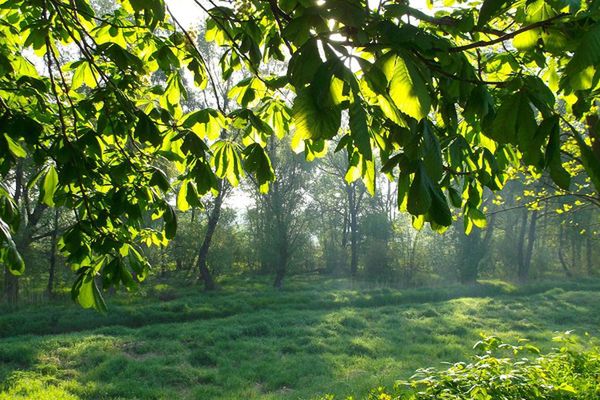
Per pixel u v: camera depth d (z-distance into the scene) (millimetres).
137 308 21812
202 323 20000
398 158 1327
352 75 1132
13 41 3812
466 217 2545
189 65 3158
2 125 2381
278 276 32781
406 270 35906
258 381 12766
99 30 3238
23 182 17672
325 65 1126
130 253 3166
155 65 3734
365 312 22188
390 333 18047
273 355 15109
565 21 1358
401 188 1310
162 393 11594
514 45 1618
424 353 15086
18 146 2613
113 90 2924
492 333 17688
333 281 35312
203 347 16203
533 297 26297
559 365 5129
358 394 10680
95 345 15633
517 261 39281
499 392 4164
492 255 40219
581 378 4766
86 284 2885
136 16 2094
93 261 3010
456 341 16719
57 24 3234
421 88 1138
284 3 1666
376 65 1176
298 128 1201
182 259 34406
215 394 11680
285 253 32875
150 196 3402
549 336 16750
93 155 3424
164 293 27781
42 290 25266
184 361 14516
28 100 3613
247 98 3049
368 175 1871
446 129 2203
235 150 2801
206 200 31734
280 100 3055
